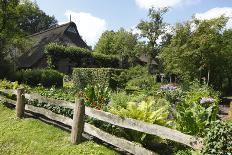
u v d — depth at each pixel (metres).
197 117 6.88
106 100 9.48
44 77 31.50
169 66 30.22
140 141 7.36
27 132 9.04
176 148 6.86
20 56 45.34
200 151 5.37
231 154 5.07
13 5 38.06
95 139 8.07
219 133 5.20
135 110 7.64
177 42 28.91
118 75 27.59
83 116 7.88
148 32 59.03
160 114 7.71
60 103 9.08
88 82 28.19
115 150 7.40
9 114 11.20
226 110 18.25
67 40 48.50
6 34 38.06
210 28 27.28
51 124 9.69
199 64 28.08
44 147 7.98
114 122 7.19
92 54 44.16
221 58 27.69
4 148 8.41
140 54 61.91
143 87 27.19
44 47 43.28
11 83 14.39
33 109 10.22
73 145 7.76
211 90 20.05
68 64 42.62
